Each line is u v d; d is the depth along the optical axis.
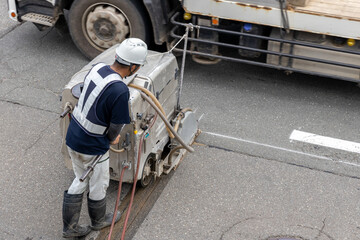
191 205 10.54
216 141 12.47
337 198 10.88
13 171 11.25
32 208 10.31
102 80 8.12
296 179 11.38
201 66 15.59
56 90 14.12
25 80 14.49
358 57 13.07
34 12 15.34
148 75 9.75
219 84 14.79
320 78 15.26
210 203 10.60
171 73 10.63
